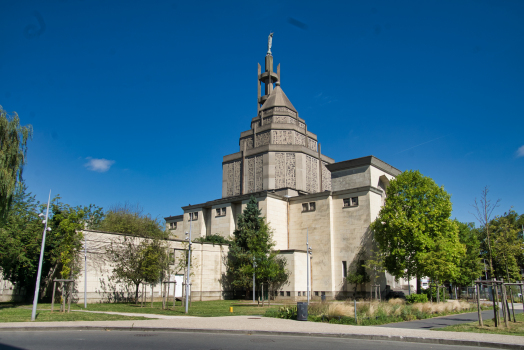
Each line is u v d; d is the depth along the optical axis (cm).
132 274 3409
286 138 6172
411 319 2397
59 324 1900
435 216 3941
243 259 4553
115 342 1445
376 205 4872
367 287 4516
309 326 1916
